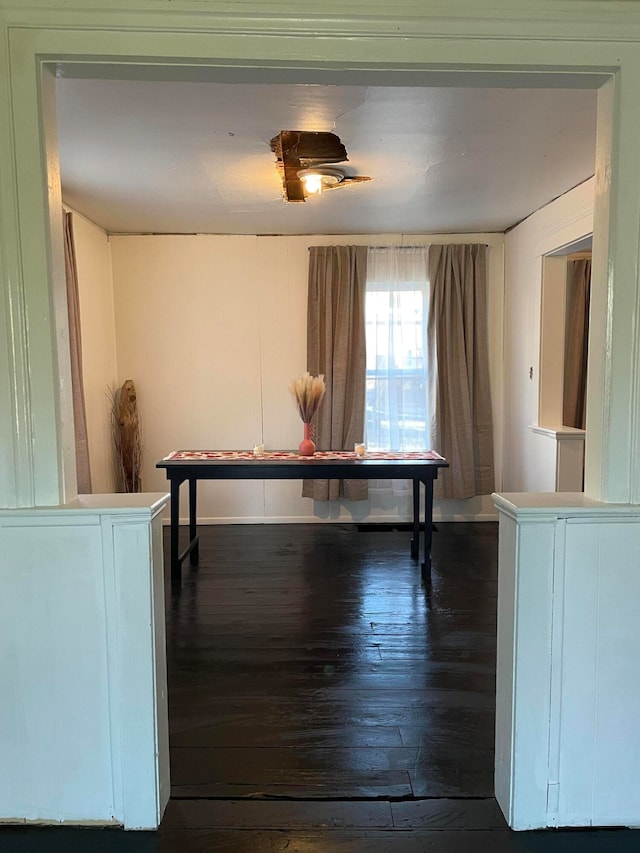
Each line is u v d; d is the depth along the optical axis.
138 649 1.54
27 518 1.48
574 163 3.02
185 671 2.46
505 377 4.75
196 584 3.48
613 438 1.54
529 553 1.51
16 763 1.58
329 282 4.59
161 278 4.67
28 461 1.50
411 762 1.86
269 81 1.53
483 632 2.82
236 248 4.67
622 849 1.52
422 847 1.53
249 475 3.58
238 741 1.98
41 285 1.46
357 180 3.21
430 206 3.87
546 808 1.59
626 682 1.57
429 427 4.69
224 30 1.42
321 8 1.42
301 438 4.80
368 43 1.44
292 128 2.54
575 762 1.58
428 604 3.16
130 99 2.24
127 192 3.49
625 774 1.59
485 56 1.45
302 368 4.77
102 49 1.41
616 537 1.53
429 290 4.64
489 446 4.75
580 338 4.57
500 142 2.72
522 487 4.40
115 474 4.66
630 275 1.50
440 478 4.72
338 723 2.08
